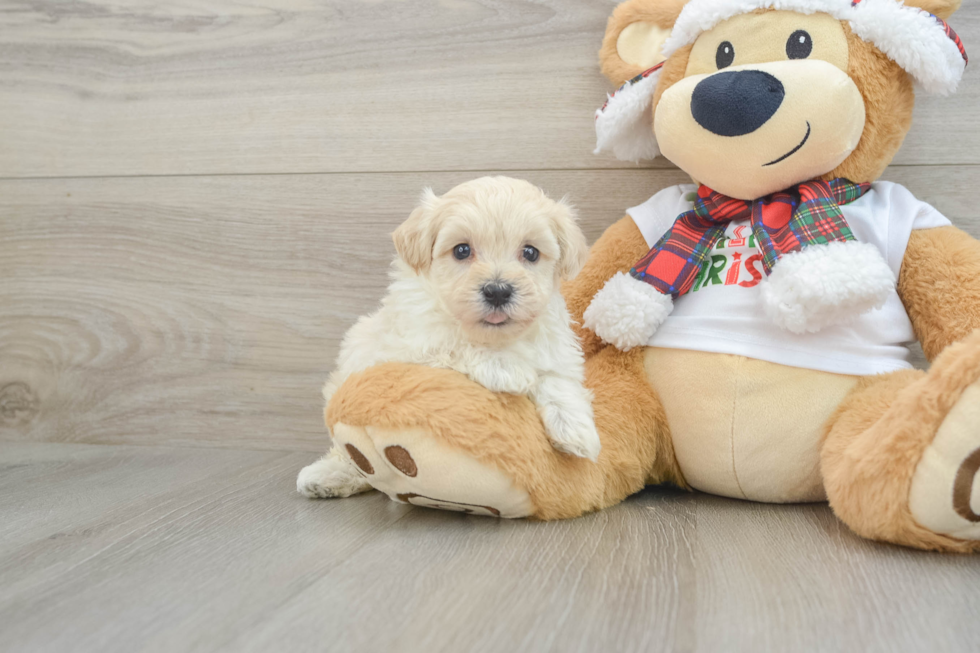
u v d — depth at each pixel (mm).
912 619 863
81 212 2107
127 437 2117
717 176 1451
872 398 1263
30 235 2137
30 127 2119
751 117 1333
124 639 830
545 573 1022
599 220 1859
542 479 1245
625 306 1453
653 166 1826
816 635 824
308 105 1985
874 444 1135
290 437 2031
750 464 1384
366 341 1433
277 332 2029
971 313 1310
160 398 2094
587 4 1834
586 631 834
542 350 1316
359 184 1973
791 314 1271
